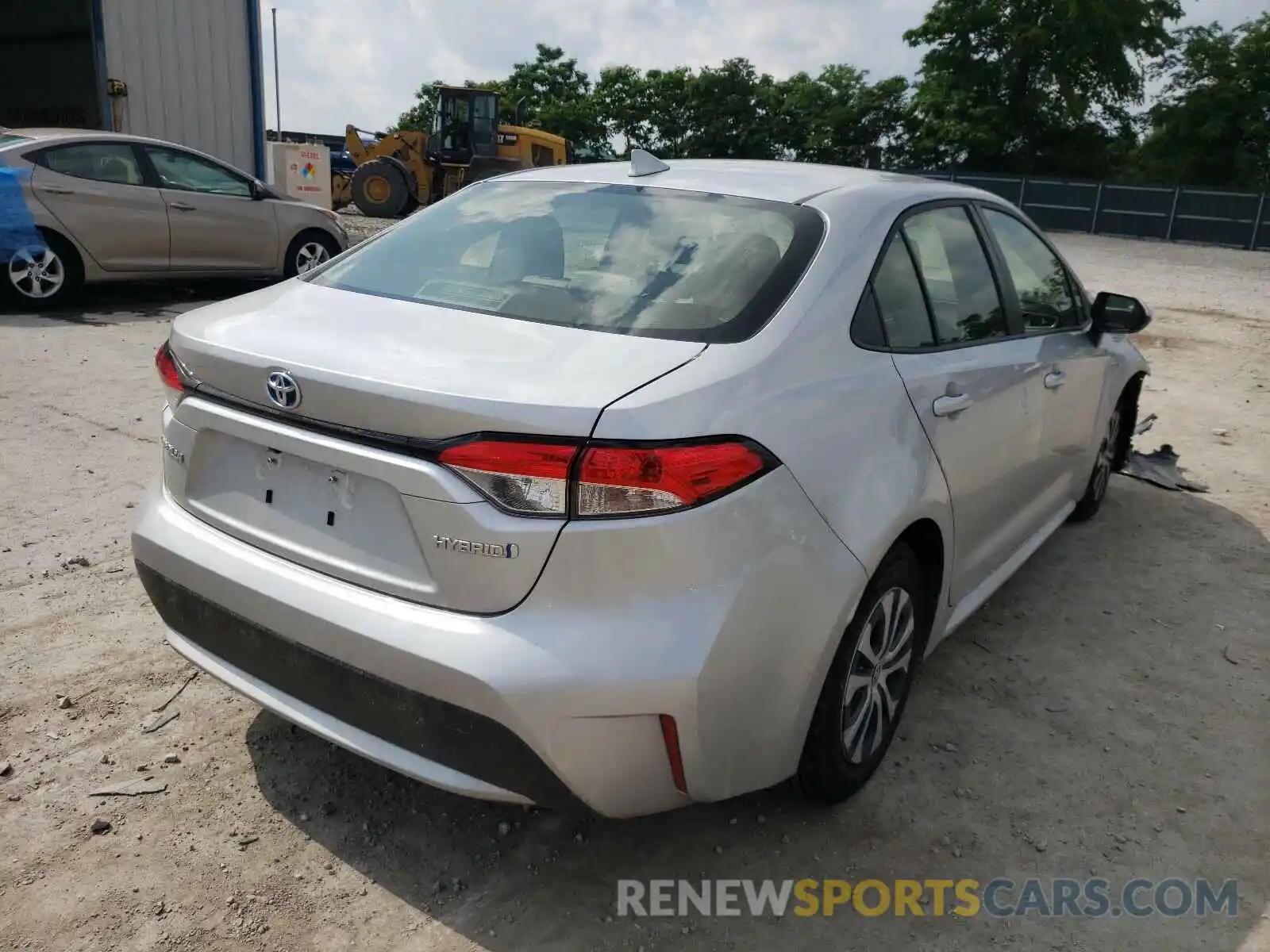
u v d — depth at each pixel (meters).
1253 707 3.49
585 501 2.03
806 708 2.43
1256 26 45.66
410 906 2.42
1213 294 16.92
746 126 55.50
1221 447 6.69
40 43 18.91
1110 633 3.98
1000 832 2.78
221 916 2.35
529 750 2.08
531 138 25.38
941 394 2.91
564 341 2.35
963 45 47.34
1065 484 4.35
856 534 2.45
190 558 2.50
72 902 2.37
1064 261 4.34
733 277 2.61
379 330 2.45
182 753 2.93
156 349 7.85
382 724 2.23
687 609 2.10
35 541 4.21
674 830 2.73
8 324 8.48
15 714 3.04
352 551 2.26
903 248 3.01
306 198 20.06
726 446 2.14
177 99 14.86
